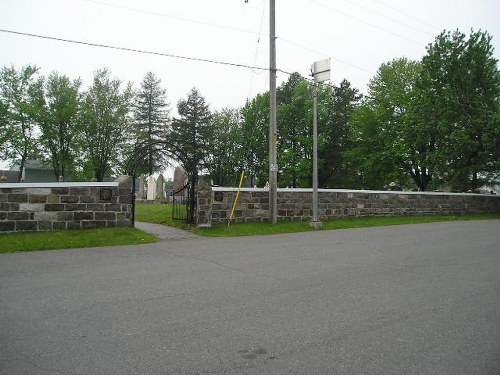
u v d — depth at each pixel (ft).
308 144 146.30
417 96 102.53
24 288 19.62
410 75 127.95
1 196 36.73
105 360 11.69
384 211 63.52
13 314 15.71
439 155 91.56
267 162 160.45
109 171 154.71
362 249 32.12
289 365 11.43
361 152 141.69
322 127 150.61
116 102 149.18
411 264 25.81
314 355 12.09
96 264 25.84
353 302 17.39
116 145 152.56
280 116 151.43
